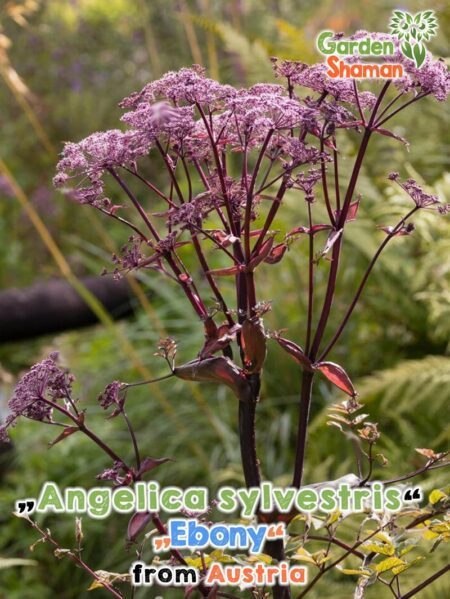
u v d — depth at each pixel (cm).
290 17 555
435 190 276
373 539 138
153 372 347
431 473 240
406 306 291
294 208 284
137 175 133
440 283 275
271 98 121
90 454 332
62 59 620
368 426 138
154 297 409
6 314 400
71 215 553
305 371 137
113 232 532
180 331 376
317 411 300
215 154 128
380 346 301
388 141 303
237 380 131
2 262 540
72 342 443
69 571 302
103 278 418
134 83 598
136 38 603
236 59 430
